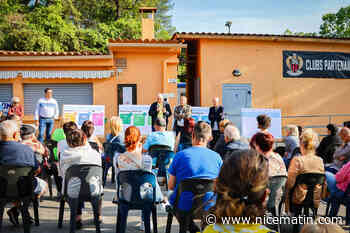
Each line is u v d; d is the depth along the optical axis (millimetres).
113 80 9984
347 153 4531
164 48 9867
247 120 8500
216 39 10531
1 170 3438
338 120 11539
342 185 3803
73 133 3648
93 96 9961
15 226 3932
